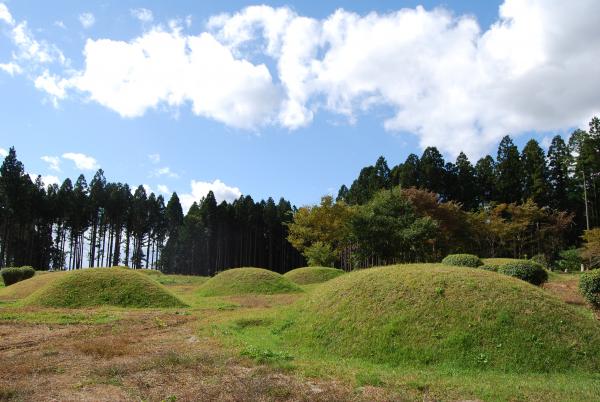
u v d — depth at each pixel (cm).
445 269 1393
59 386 772
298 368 930
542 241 5178
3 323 1484
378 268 1541
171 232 7194
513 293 1214
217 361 948
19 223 5488
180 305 2080
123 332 1351
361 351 1108
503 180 5984
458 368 986
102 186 6519
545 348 1038
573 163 5588
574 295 1920
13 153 5184
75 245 6444
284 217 7369
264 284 2830
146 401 690
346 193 7131
